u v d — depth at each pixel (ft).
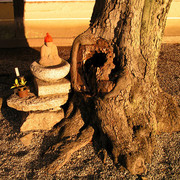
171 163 5.41
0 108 6.96
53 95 6.21
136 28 5.60
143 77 5.83
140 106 5.83
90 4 16.79
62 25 14.93
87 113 6.18
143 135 5.63
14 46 12.39
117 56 5.83
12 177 4.99
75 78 6.28
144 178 4.97
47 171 5.11
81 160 5.44
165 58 11.05
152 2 5.49
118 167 5.21
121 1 5.47
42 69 5.92
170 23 16.26
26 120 5.95
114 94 5.49
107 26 5.75
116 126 5.59
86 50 6.05
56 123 6.26
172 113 6.32
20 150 5.62
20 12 14.28
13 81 8.52
